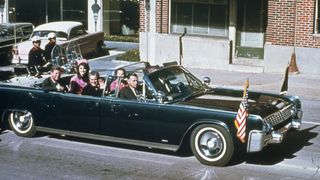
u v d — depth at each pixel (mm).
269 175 9141
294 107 10609
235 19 21484
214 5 21891
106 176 9148
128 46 28188
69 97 10867
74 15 31562
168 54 22484
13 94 11547
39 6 32312
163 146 10102
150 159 10117
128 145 11055
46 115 11234
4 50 23656
